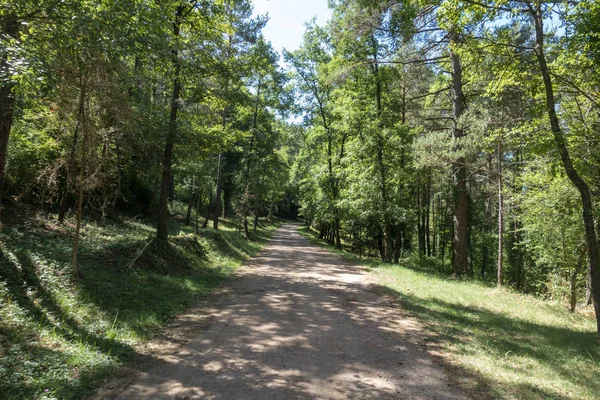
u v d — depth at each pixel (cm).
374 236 2597
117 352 562
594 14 832
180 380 486
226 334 687
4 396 391
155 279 1023
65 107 775
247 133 1636
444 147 1672
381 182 2125
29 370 451
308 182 3612
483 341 696
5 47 496
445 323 820
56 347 529
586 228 891
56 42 568
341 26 1797
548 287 1777
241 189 3061
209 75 1374
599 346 736
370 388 477
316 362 560
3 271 666
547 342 734
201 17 1330
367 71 2267
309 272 1545
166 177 1388
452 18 974
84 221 1384
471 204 2502
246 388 465
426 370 545
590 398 469
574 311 1308
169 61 1067
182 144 1388
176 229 2031
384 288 1216
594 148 1018
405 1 1103
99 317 671
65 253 936
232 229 3117
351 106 2283
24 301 616
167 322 751
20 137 1167
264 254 2236
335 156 2967
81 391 440
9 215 1088
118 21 562
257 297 1016
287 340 659
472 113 1562
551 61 1105
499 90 1088
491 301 1169
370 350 623
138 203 2097
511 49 1031
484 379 517
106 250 1067
